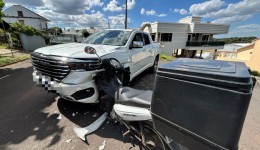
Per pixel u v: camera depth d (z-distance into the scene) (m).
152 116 1.41
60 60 2.20
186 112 1.17
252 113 3.29
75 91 2.25
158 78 1.30
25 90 3.85
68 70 2.20
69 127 2.39
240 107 0.93
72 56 2.23
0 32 15.38
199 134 1.12
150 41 5.27
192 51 27.33
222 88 0.98
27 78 5.02
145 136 1.81
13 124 2.41
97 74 2.36
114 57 2.82
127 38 3.62
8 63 7.41
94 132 2.30
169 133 1.32
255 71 9.84
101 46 3.14
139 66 4.24
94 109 2.93
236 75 0.95
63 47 2.78
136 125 1.90
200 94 1.08
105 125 2.47
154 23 22.09
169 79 1.23
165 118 1.30
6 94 3.58
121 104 1.89
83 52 2.41
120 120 2.03
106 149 1.98
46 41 17.84
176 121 1.24
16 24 13.81
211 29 24.22
